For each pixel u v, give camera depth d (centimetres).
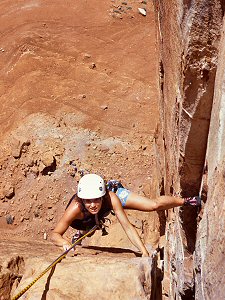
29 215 1077
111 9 1634
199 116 440
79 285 434
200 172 494
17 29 1541
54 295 421
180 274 561
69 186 1101
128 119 1254
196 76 421
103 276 442
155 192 948
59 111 1262
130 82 1366
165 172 699
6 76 1389
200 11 395
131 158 1151
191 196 529
